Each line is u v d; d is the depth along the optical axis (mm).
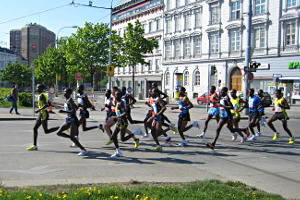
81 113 10016
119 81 64188
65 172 6680
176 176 6543
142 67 56438
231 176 6699
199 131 14188
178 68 47719
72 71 42781
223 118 9602
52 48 57938
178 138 11977
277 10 34125
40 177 6266
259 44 36375
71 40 41219
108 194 4949
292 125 17516
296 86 32781
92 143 10336
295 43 32844
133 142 10750
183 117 10133
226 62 39562
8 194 4750
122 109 8344
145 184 5797
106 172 6746
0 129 13328
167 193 5098
